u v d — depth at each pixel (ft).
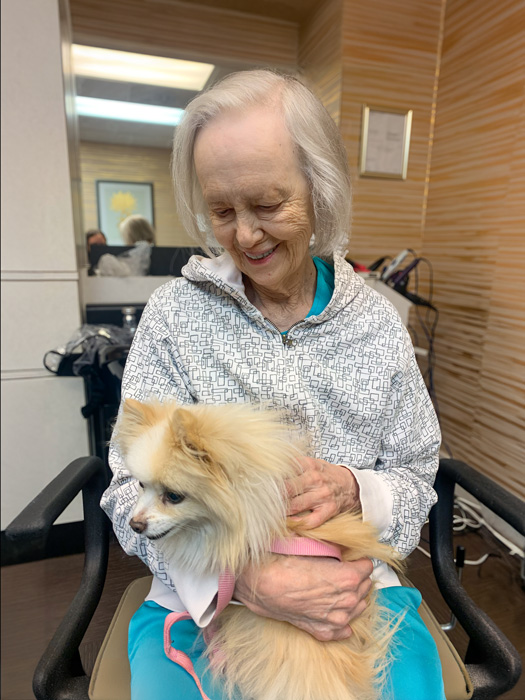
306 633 2.20
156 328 2.75
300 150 2.28
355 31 5.73
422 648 2.31
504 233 4.49
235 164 2.13
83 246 6.23
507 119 4.44
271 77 2.28
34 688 2.11
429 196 6.25
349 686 2.10
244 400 2.68
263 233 2.34
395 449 2.87
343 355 2.75
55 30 4.62
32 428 5.31
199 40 6.20
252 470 2.06
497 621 3.38
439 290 5.82
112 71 6.04
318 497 2.29
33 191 4.87
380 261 6.23
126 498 2.49
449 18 5.60
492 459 4.49
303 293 2.91
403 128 6.15
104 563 2.80
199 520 2.16
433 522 2.93
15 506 5.40
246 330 2.69
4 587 4.48
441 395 5.63
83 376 4.90
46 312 5.15
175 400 2.58
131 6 5.88
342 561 2.24
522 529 2.19
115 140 6.26
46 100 4.74
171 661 2.19
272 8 6.21
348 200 2.64
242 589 2.18
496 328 4.57
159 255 6.75
